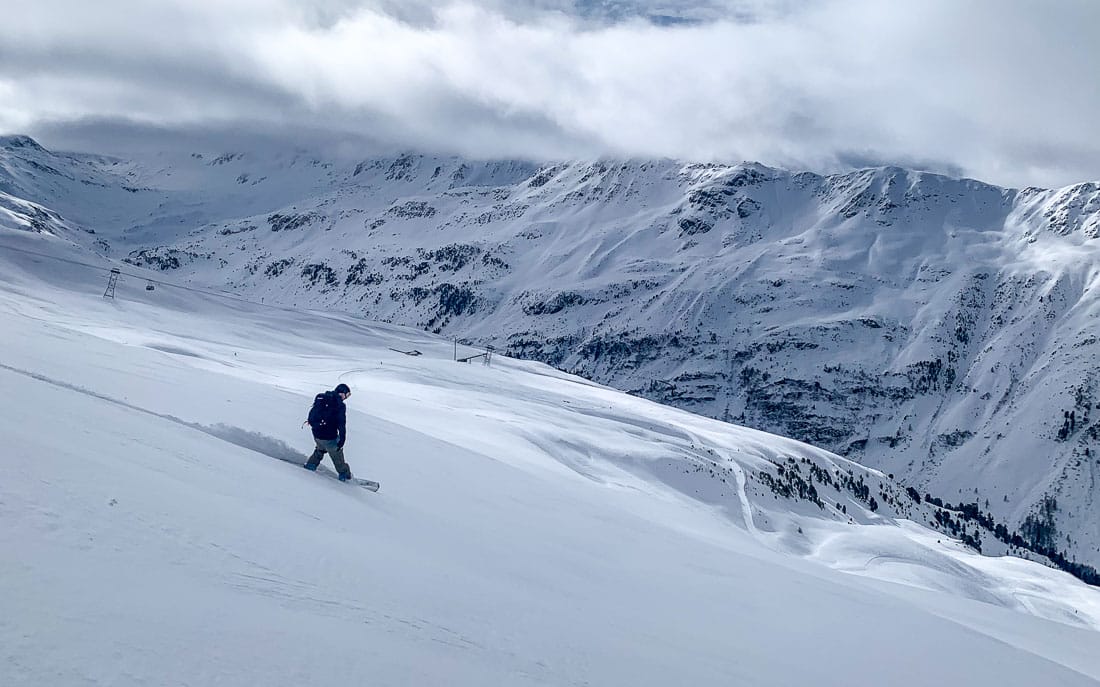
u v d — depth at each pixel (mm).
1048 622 31359
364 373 81688
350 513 10383
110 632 4273
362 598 6543
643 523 22969
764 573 18438
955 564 73000
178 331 86250
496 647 6590
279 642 4973
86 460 7281
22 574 4527
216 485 8719
